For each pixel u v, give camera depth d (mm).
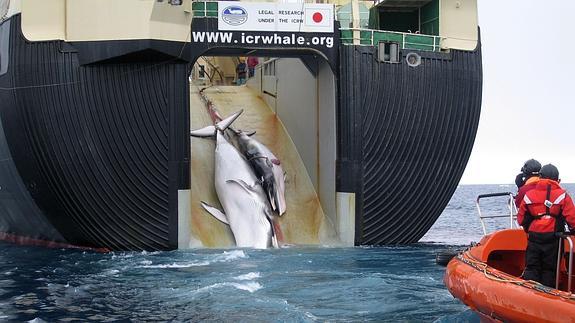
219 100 31234
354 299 15906
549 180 11328
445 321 13883
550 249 11227
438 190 25734
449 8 26031
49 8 23016
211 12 23922
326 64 25812
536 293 10477
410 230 25797
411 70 24953
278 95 30672
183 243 23672
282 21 24438
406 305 15297
